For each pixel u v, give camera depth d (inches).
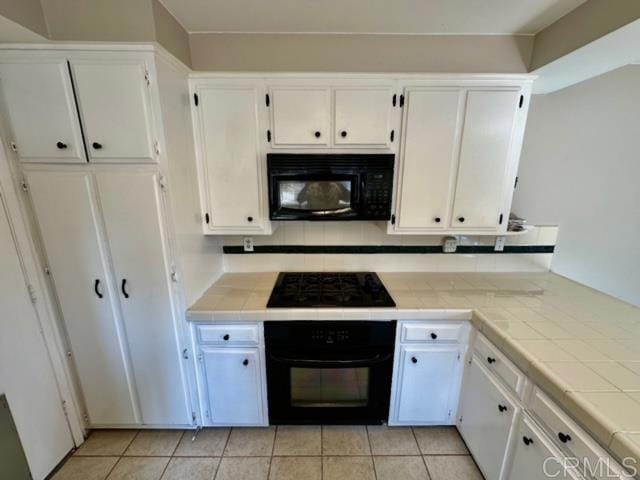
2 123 50.7
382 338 62.9
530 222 79.7
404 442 67.7
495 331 52.7
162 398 65.4
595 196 76.0
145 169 53.6
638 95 69.2
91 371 63.6
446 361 64.1
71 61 48.8
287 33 62.1
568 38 53.1
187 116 61.0
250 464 62.8
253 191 66.5
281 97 61.7
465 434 64.4
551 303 64.3
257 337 62.5
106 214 55.1
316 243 82.4
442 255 83.0
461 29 60.5
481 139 64.3
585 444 34.6
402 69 63.8
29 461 56.6
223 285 74.0
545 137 74.2
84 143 51.9
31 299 56.1
